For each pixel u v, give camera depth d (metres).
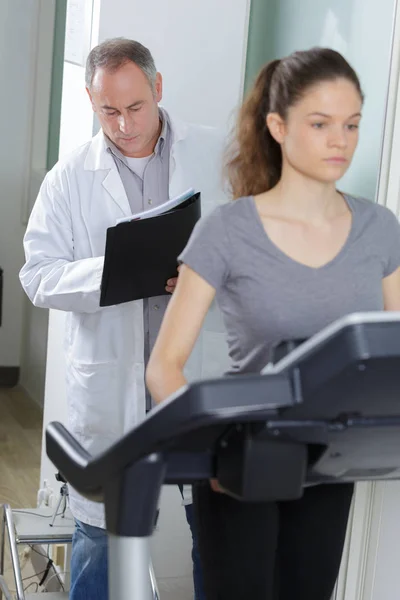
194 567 2.38
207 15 2.79
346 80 1.42
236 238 1.48
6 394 5.35
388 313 0.97
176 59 2.79
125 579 1.13
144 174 2.46
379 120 2.18
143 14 2.76
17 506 3.73
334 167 1.43
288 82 1.44
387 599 2.12
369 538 2.14
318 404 1.03
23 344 5.48
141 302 2.36
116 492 1.12
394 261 1.56
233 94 2.86
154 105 2.34
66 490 2.81
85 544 2.42
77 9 3.02
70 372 2.46
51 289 2.34
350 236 1.51
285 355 1.27
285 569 1.60
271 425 1.06
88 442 2.44
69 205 2.42
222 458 1.15
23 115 5.28
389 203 2.08
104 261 2.06
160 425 1.02
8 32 5.19
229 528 1.51
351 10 2.31
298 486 1.14
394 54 2.04
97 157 2.41
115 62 2.27
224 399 0.98
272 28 2.76
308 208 1.49
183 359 1.48
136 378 2.37
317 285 1.47
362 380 1.00
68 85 3.13
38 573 3.13
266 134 1.61
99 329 2.38
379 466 1.22
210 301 1.49
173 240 2.11
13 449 4.43
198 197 2.19
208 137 2.54
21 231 5.39
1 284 4.68
